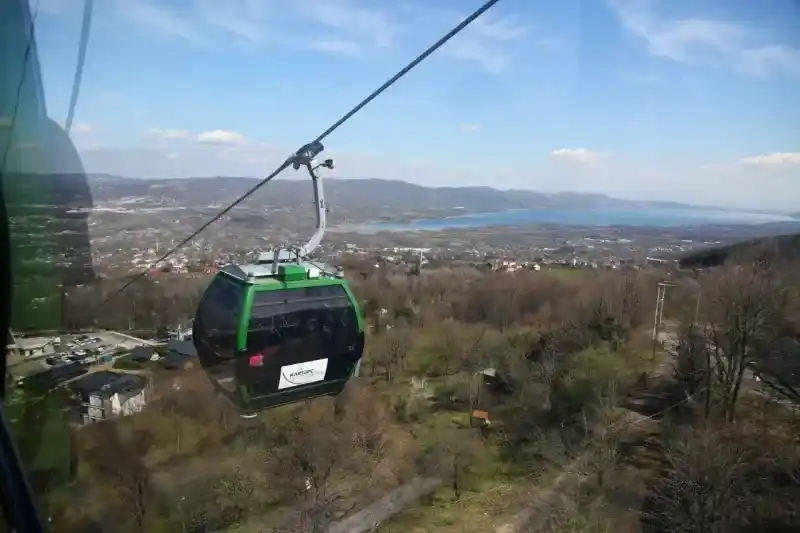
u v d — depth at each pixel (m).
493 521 11.96
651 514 10.43
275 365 8.12
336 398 17.80
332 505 13.91
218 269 9.06
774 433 10.79
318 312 8.33
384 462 15.12
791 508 9.32
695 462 10.45
